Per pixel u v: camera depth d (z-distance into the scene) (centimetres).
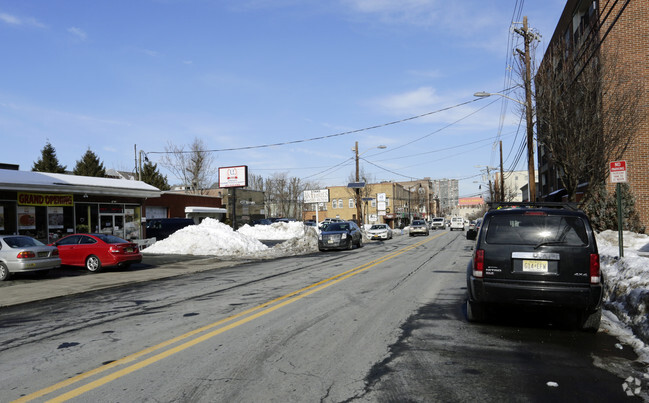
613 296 814
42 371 497
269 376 466
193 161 5803
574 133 1683
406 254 2055
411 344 582
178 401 403
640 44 2098
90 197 2427
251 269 1583
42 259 1418
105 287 1241
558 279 606
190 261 1945
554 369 484
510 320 717
